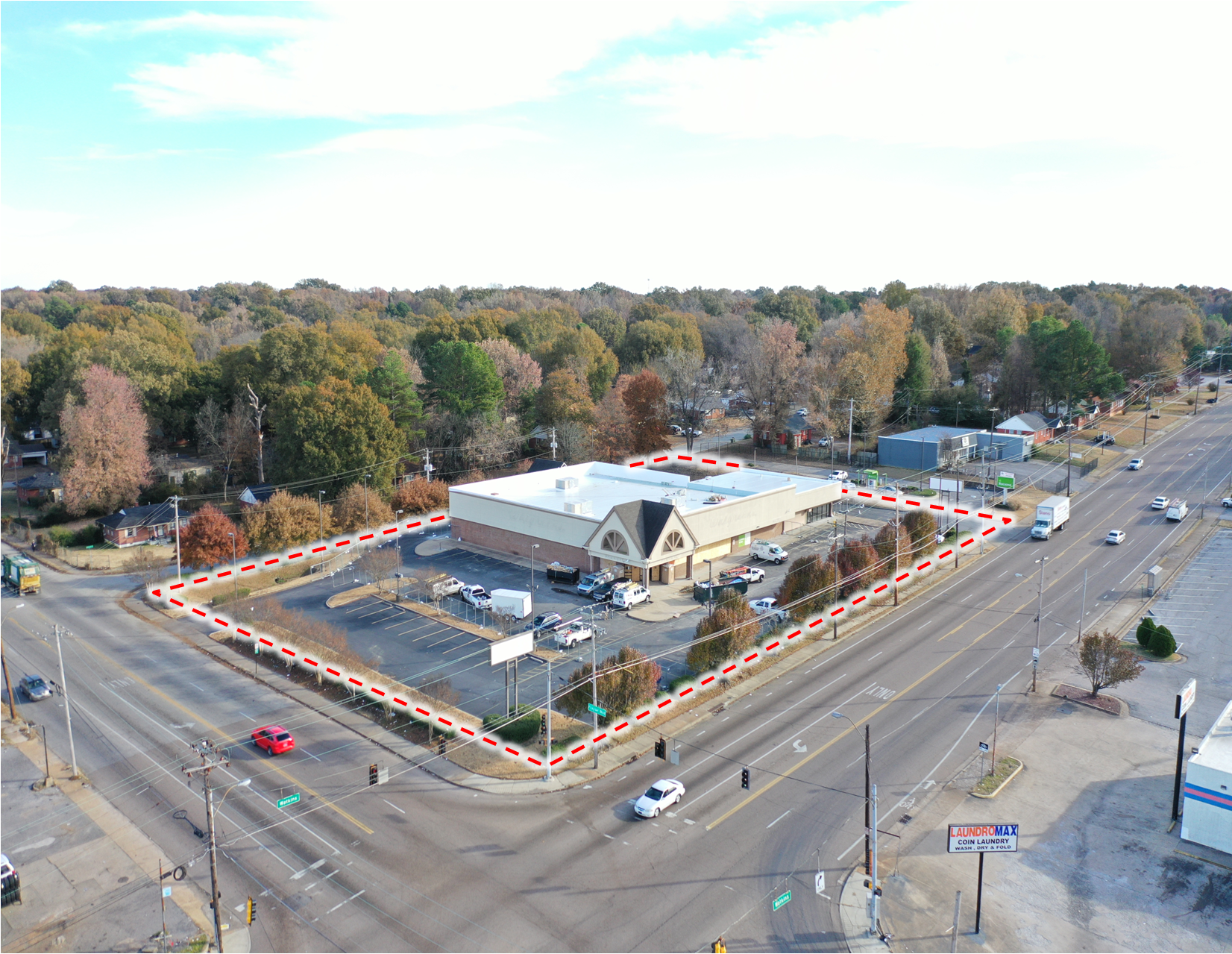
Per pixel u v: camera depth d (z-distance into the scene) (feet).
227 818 136.46
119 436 336.90
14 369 444.14
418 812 137.08
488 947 106.22
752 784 144.66
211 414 393.09
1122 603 230.27
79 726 168.86
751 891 117.39
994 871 122.52
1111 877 121.29
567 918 111.55
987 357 562.66
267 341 405.59
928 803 138.92
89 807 140.56
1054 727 163.63
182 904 116.26
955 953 106.22
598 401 506.48
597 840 128.98
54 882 121.90
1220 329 651.25
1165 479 367.86
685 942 107.14
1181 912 114.21
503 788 144.15
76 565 285.02
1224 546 276.21
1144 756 153.07
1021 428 430.20
